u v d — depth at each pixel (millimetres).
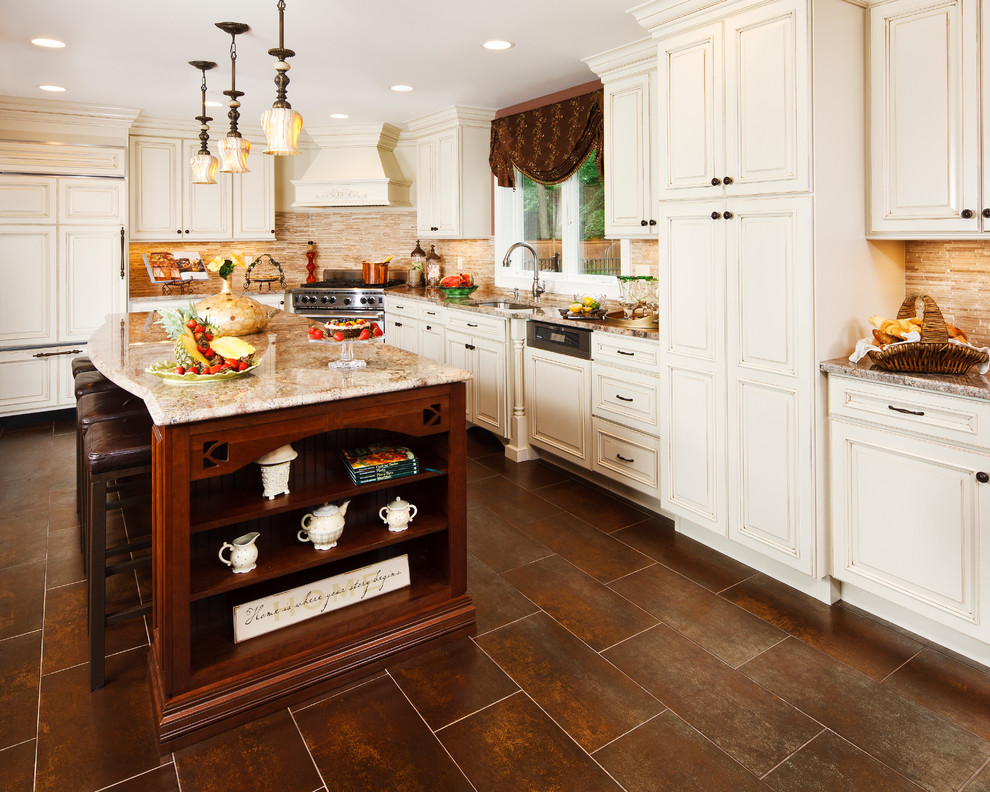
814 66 2402
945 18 2322
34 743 1949
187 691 1991
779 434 2660
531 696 2146
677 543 3236
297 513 2398
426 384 2336
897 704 2072
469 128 5238
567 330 3938
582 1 3000
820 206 2465
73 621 2596
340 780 1815
